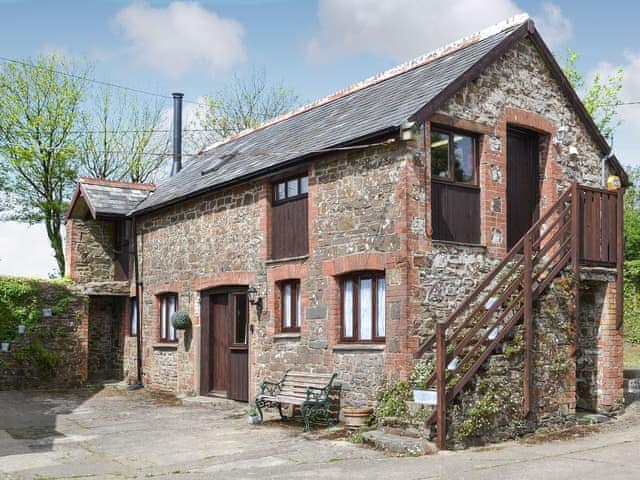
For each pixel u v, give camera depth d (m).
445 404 9.45
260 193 13.98
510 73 12.41
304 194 13.06
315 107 16.48
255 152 15.69
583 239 11.71
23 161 25.98
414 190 10.80
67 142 27.20
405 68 14.14
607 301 12.59
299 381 12.30
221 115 33.50
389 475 8.00
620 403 12.62
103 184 20.05
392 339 10.74
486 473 7.96
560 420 11.13
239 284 14.48
